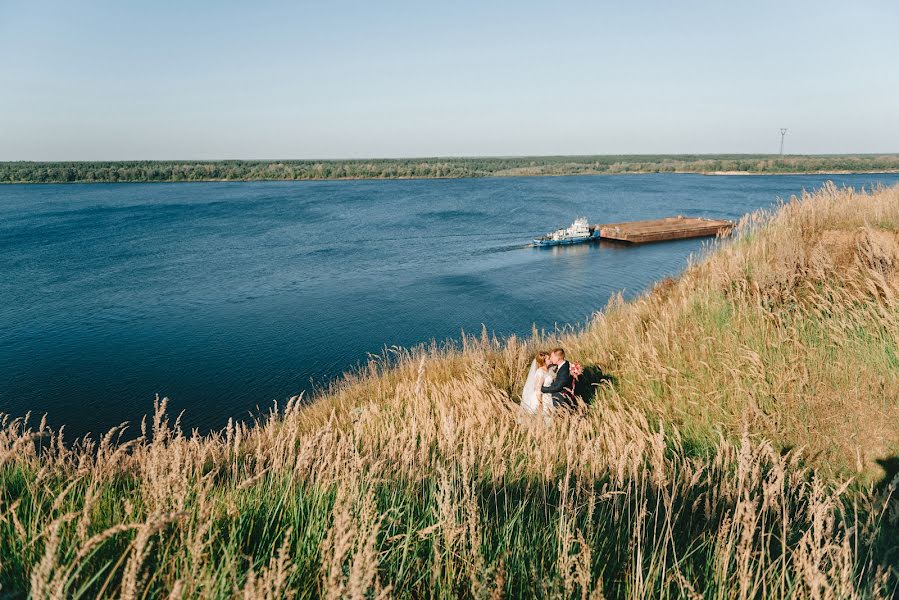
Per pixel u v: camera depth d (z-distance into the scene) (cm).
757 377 664
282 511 340
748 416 600
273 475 395
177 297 3234
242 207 8688
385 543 315
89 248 4922
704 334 812
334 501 341
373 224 6531
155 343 2438
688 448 598
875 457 512
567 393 755
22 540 263
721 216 6656
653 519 400
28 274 3859
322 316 2816
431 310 2880
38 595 201
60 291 3381
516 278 3631
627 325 977
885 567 345
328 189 13200
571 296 3103
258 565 279
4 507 322
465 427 639
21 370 2141
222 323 2725
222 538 299
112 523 306
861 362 641
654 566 327
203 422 1695
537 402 749
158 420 403
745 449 362
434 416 757
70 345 2422
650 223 5734
